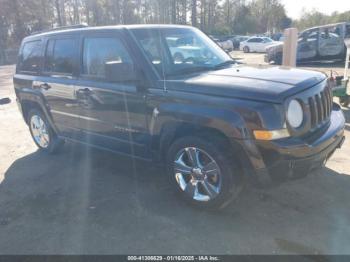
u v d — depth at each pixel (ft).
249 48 96.37
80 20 172.14
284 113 9.59
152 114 11.72
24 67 18.02
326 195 12.10
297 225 10.49
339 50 48.60
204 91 10.51
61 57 15.29
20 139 21.04
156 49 12.45
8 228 11.17
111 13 166.09
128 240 10.20
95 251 9.79
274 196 12.17
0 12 125.70
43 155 17.99
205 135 10.80
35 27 140.15
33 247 10.12
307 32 51.03
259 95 9.74
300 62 52.54
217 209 11.21
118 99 12.69
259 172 9.93
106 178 14.55
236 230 10.40
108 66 11.58
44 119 17.56
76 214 11.77
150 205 12.09
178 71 12.21
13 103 32.48
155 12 172.45
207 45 14.70
